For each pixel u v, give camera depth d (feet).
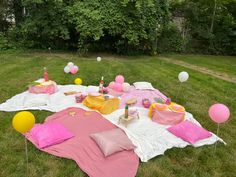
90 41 37.27
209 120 15.75
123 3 30.94
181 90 21.58
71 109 15.52
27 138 12.00
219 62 38.09
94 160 10.66
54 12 31.91
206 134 13.20
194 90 21.85
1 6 35.32
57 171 10.02
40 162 10.47
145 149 11.70
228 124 15.40
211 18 47.29
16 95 17.26
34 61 28.76
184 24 46.96
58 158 10.78
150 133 13.24
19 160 10.52
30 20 32.68
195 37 47.73
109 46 39.73
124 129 13.23
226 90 22.49
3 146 11.41
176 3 44.34
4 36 35.86
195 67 32.60
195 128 13.48
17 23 37.45
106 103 15.48
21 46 35.65
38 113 14.92
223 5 47.88
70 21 32.17
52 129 12.27
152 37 36.09
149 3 31.73
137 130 13.48
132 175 10.00
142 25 33.35
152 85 22.52
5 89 18.61
